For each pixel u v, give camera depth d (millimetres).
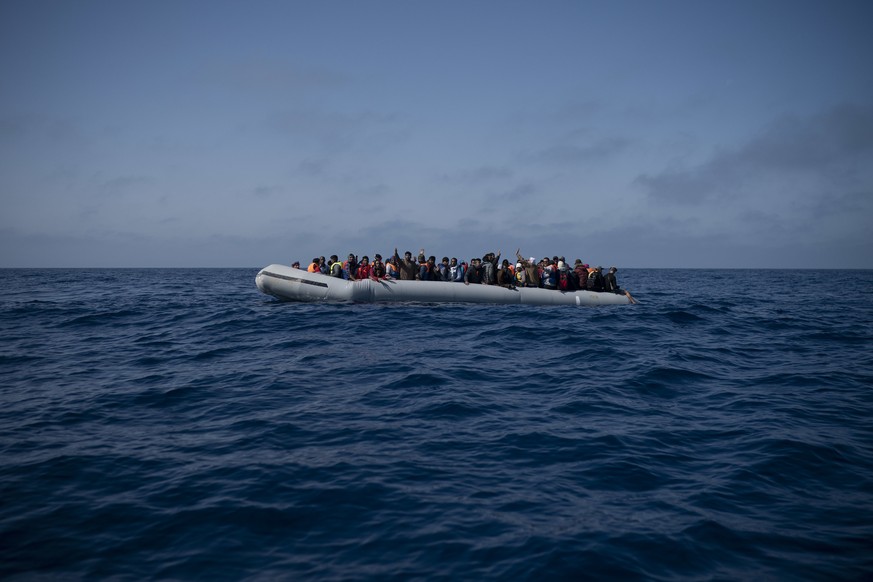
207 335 13281
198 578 3273
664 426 6250
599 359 10188
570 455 5281
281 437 5785
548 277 19062
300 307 17188
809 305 24141
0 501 4285
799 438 5762
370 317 15297
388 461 5090
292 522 3949
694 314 17812
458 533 3791
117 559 3484
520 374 8977
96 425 6281
